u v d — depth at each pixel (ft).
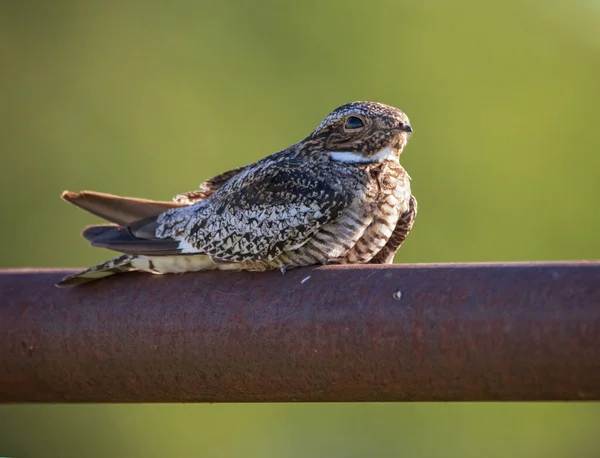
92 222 49.34
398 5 49.67
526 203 47.47
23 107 52.60
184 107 51.08
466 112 48.60
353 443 43.70
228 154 49.90
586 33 50.80
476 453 43.55
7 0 53.62
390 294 14.14
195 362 15.33
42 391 16.34
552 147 48.80
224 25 51.72
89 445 44.98
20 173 51.42
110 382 15.96
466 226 46.52
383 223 20.42
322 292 14.66
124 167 51.44
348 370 14.43
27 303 16.25
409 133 20.77
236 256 19.65
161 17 52.95
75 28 53.47
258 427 44.70
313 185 19.77
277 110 49.67
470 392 13.83
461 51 49.49
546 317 13.17
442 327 13.71
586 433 44.47
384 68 49.01
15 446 44.70
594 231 47.73
